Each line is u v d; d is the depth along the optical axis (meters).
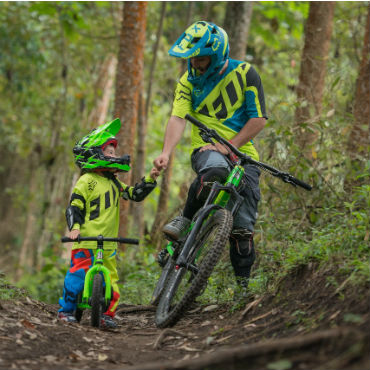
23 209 35.88
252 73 8.06
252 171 8.22
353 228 7.99
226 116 8.11
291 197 11.30
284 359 4.61
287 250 8.53
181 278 7.67
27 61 27.67
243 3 15.66
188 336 7.01
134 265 13.55
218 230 6.97
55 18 22.75
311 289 6.94
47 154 25.77
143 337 7.43
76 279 8.19
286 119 12.76
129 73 14.81
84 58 26.64
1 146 40.62
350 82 13.20
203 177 7.63
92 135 8.38
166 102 26.86
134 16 14.78
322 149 11.87
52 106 29.84
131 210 18.61
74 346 6.51
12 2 24.27
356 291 6.15
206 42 7.53
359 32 14.88
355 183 10.85
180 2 23.72
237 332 6.75
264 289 7.91
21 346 6.04
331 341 4.61
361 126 10.78
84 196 8.23
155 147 25.58
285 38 20.97
